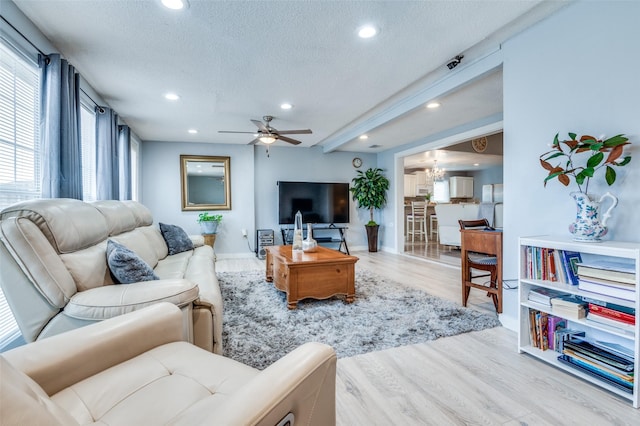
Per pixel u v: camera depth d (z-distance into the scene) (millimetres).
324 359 884
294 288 3049
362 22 2201
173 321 1369
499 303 2678
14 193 2062
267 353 2145
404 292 3643
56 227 1629
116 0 1937
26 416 496
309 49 2570
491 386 1775
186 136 5566
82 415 906
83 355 1068
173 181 5965
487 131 4418
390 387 1771
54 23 2170
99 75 3014
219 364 1178
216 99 3707
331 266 3178
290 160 6785
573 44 2100
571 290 1915
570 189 2143
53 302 1500
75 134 2635
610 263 1868
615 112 1900
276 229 6695
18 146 2102
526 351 2127
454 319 2770
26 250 1464
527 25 2344
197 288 1712
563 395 1688
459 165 9633
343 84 3305
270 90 3453
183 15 2096
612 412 1546
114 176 3826
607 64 1933
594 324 1788
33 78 2260
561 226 2193
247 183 6379
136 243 2768
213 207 6176
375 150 7109
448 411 1562
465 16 2160
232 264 5527
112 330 1174
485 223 3475
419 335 2443
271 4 1990
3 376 540
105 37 2354
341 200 6883
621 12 1867
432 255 6363
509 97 2537
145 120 4523
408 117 4438
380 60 2773
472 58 2832
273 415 688
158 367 1146
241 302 3271
